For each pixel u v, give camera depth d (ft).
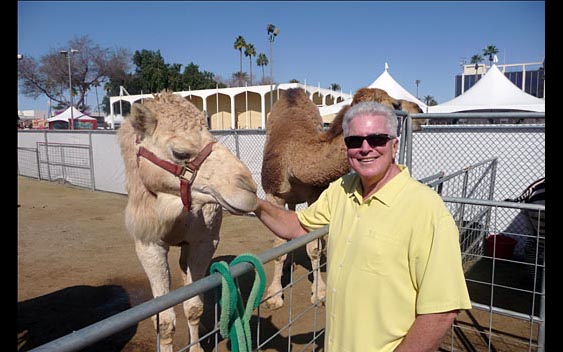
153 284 11.91
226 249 25.71
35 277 21.13
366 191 7.18
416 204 6.33
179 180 9.96
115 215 36.09
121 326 4.23
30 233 29.91
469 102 44.70
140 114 9.91
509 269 21.59
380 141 6.63
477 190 25.31
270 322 16.05
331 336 7.10
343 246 7.11
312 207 8.73
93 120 115.96
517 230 24.81
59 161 54.90
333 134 15.56
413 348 5.94
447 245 5.93
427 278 5.90
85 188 50.88
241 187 9.38
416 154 27.84
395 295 6.36
